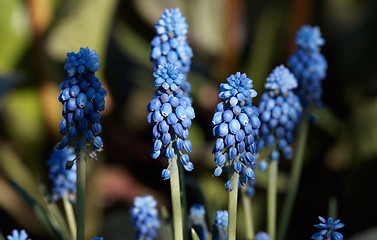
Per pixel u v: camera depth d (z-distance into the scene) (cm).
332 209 44
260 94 78
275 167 42
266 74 81
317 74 46
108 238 62
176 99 32
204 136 87
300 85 46
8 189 78
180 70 38
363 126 81
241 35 90
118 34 89
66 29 70
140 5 86
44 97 77
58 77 79
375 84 85
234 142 31
